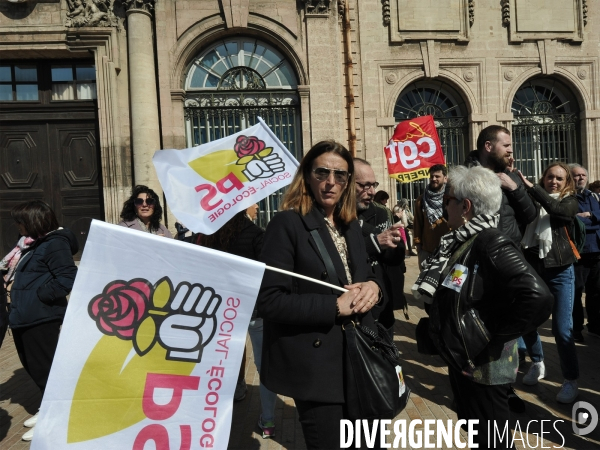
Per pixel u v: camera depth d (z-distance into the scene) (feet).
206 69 39.47
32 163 37.45
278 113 40.22
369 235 9.44
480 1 44.55
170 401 6.42
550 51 45.11
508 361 8.00
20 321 11.85
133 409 6.26
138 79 36.29
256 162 10.17
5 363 18.92
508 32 44.86
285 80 40.04
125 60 36.86
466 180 8.18
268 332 7.08
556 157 47.44
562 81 46.44
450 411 13.08
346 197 7.73
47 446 5.91
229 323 6.66
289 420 12.79
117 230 6.40
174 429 6.39
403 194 46.24
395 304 12.22
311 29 38.52
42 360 12.03
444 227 16.65
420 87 46.09
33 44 35.63
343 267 7.15
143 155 36.37
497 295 7.77
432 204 17.16
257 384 15.57
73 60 37.88
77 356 6.11
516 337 7.55
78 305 6.20
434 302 8.23
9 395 15.46
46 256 12.01
